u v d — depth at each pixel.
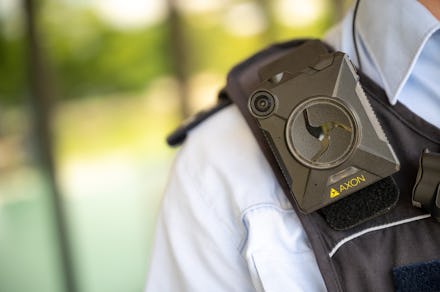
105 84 3.83
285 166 0.69
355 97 0.67
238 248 0.79
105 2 3.77
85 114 3.82
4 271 3.71
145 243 3.92
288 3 4.06
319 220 0.72
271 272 0.74
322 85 0.68
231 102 0.85
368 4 0.77
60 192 3.79
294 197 0.69
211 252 0.81
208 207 0.80
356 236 0.70
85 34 3.77
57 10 3.70
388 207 0.69
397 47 0.73
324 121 0.68
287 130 0.68
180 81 3.92
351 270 0.70
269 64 0.77
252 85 0.82
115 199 3.89
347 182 0.67
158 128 3.92
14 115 3.68
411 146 0.72
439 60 0.74
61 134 3.78
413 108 0.74
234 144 0.81
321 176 0.68
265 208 0.76
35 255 3.77
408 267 0.68
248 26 4.02
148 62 3.88
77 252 3.85
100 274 3.88
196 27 3.92
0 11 3.58
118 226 3.89
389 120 0.73
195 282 0.82
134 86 3.87
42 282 3.79
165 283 0.87
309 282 0.75
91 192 3.86
